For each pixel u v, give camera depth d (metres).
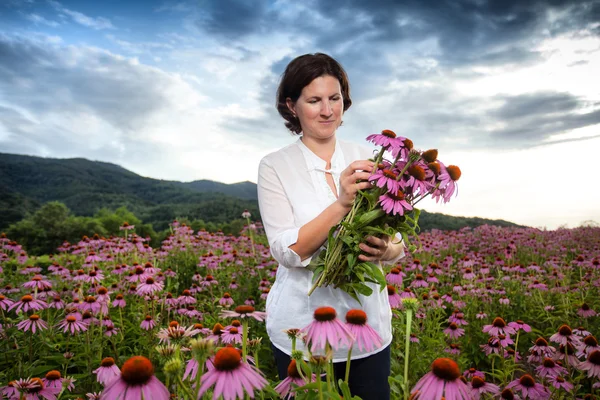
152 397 1.26
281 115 2.47
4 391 2.38
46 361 3.81
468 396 1.35
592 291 6.25
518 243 11.12
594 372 3.06
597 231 13.09
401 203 1.84
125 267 6.25
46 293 4.91
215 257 7.79
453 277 7.66
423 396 1.35
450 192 1.95
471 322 5.37
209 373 1.33
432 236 12.92
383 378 2.04
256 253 9.06
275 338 2.09
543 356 3.78
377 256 1.92
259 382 1.33
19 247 8.68
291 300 2.06
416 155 1.91
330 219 1.88
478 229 13.93
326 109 2.11
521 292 6.28
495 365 4.51
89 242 8.75
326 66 2.11
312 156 2.20
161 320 4.59
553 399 3.07
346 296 2.05
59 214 32.69
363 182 1.85
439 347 3.96
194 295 6.05
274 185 2.17
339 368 1.99
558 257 9.12
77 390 3.44
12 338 4.02
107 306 4.52
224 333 2.67
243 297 6.52
